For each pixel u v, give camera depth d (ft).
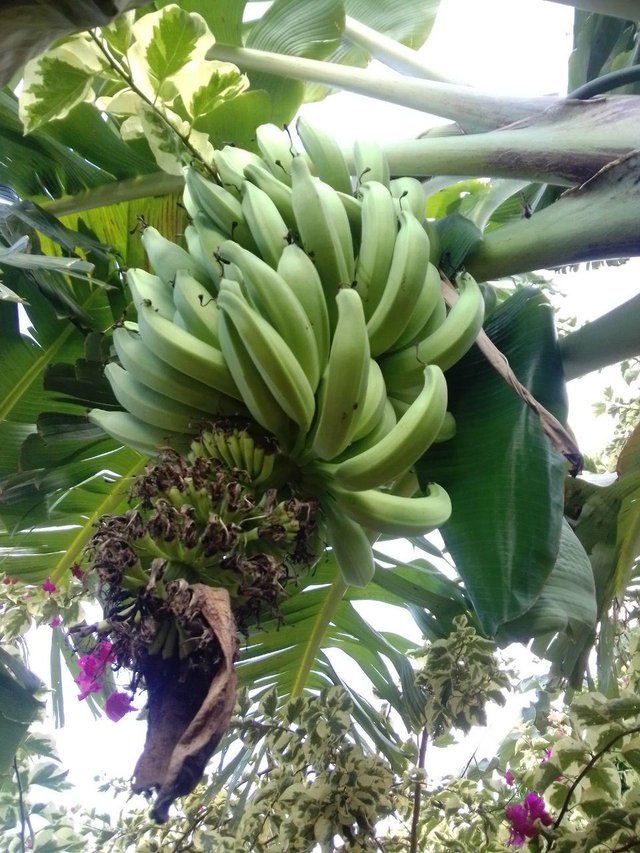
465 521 4.91
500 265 5.35
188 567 3.69
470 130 6.54
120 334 4.70
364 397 4.03
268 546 3.93
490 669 6.63
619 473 6.72
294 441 4.25
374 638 8.47
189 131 5.76
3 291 4.87
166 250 5.00
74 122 6.78
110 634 3.71
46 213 6.26
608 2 5.81
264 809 6.16
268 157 5.34
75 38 5.36
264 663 8.22
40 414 6.87
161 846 6.74
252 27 8.46
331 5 7.83
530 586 4.51
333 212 4.65
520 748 8.27
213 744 3.03
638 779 7.27
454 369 5.59
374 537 6.50
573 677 6.71
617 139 5.09
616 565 7.06
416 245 4.56
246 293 4.27
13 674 8.05
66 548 8.60
